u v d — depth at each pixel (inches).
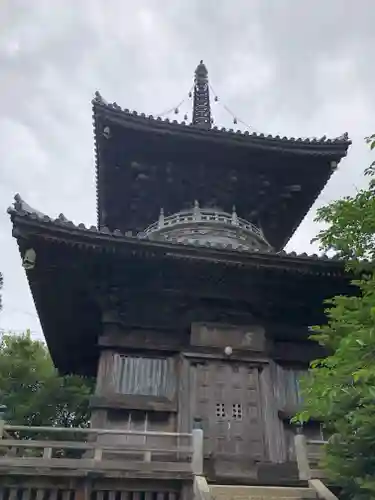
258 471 516.1
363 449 418.0
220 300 650.2
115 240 562.6
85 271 605.0
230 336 641.0
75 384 1328.7
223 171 847.1
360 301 454.3
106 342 612.7
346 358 386.6
